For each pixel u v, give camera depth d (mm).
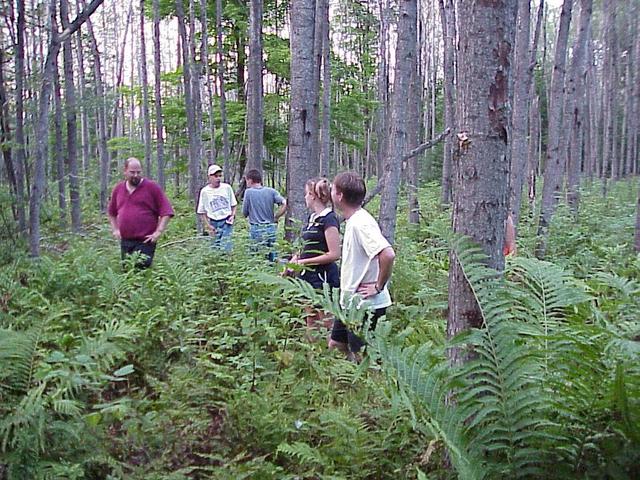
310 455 3180
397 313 6078
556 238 10875
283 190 23359
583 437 2684
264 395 3918
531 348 2854
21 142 9375
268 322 4738
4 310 5672
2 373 3457
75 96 15211
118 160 27375
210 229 10258
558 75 11898
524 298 3447
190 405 3998
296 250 6652
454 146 3168
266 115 20781
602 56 43031
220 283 6320
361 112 26547
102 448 3322
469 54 3012
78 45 20609
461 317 3109
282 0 20984
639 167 44375
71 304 5879
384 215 7980
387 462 3240
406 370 2871
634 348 2477
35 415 3041
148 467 3305
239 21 20016
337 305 3221
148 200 7871
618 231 11656
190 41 19891
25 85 9508
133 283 6320
